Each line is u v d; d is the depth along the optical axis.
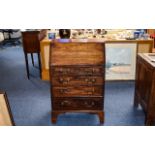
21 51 6.32
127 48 3.67
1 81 4.02
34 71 4.55
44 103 3.13
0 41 7.15
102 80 2.42
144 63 2.51
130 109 2.93
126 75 3.82
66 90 2.48
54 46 2.39
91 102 2.54
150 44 3.68
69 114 2.85
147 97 2.46
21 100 3.23
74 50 2.38
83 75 2.40
